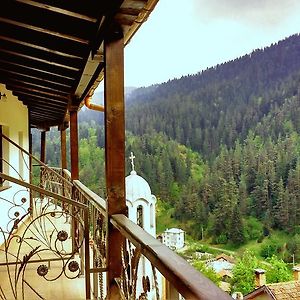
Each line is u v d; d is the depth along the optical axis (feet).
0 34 12.07
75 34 10.51
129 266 8.02
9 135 23.53
